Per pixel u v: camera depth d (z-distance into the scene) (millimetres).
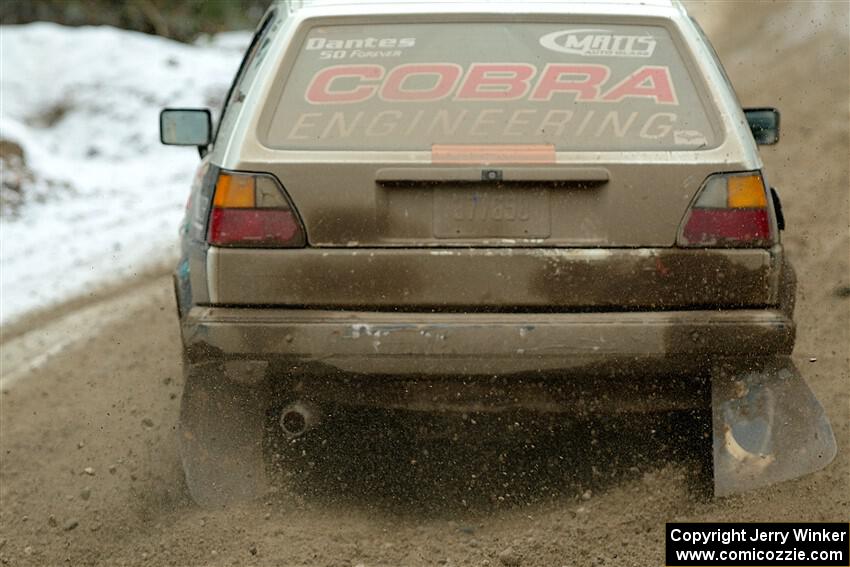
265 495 15016
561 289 14312
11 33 57375
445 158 14367
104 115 51281
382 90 14867
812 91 47094
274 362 14273
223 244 14422
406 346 14086
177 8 68625
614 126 14633
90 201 40062
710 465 15688
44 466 17609
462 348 14086
